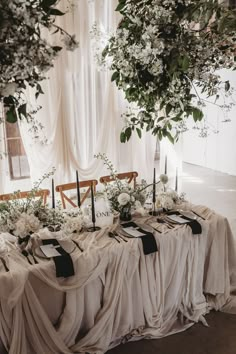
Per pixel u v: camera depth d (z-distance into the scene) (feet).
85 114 17.04
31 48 4.06
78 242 8.11
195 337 8.57
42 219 8.33
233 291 10.10
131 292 8.24
